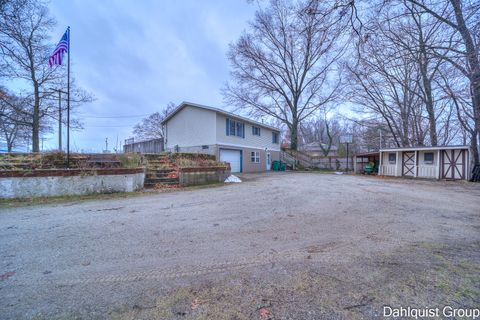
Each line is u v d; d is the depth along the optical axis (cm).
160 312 189
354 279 241
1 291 220
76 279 243
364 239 362
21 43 1695
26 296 212
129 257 297
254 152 2180
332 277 246
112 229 412
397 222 457
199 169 1049
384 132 2455
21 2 1209
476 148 1352
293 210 558
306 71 2228
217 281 238
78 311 191
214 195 775
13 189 671
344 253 308
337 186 1030
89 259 291
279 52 2334
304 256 299
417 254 304
